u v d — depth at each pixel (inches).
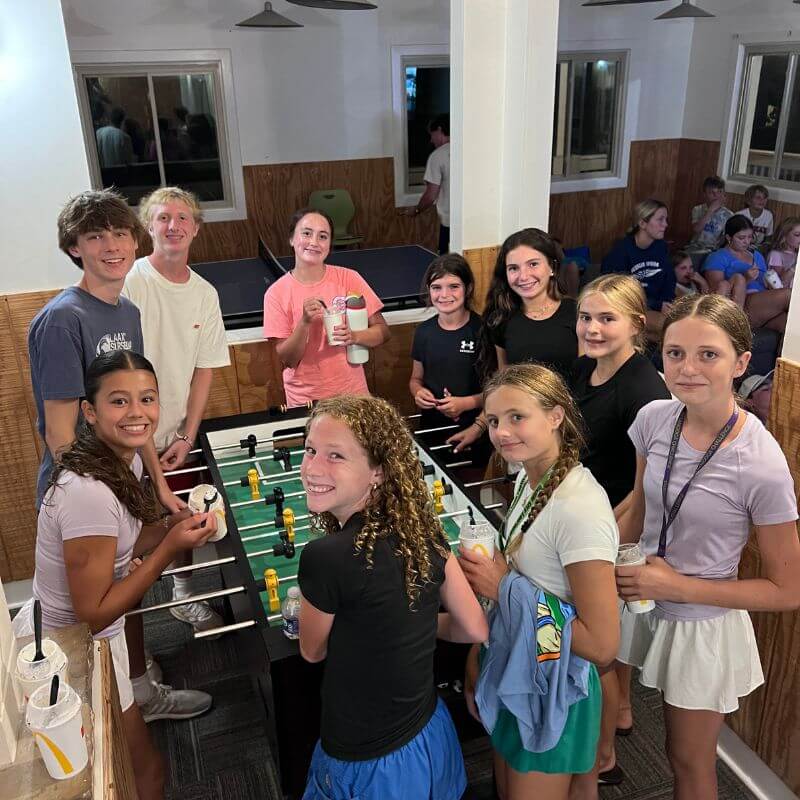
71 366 90.6
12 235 115.1
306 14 269.1
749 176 295.3
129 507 72.1
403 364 158.4
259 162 283.7
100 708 53.3
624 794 91.7
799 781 87.4
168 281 114.7
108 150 276.2
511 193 145.0
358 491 59.9
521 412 63.8
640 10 298.8
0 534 127.6
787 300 201.8
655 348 178.4
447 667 78.8
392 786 61.9
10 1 106.3
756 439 65.9
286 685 70.3
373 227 306.2
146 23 255.9
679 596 66.5
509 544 69.7
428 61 291.3
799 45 264.5
